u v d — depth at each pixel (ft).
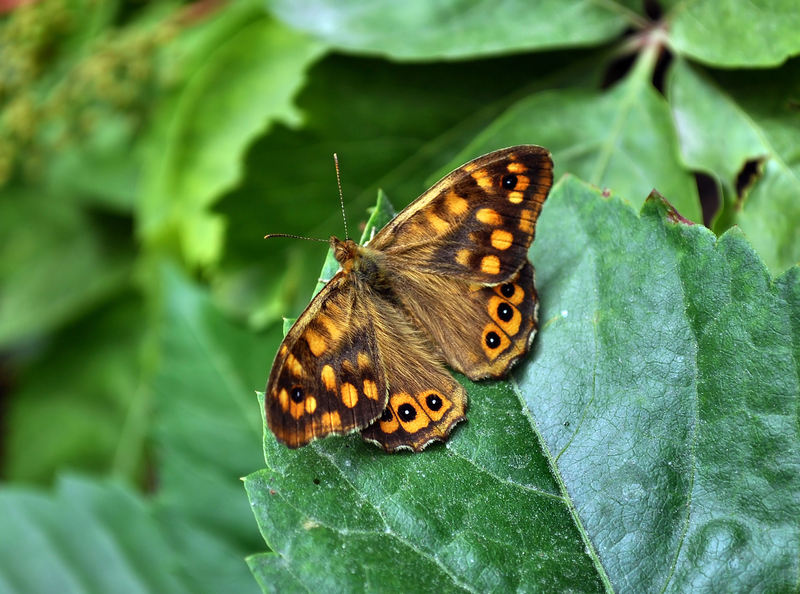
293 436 0.68
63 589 0.86
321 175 0.81
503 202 0.71
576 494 0.69
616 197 0.70
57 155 0.95
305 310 0.70
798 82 0.73
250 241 0.83
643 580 0.68
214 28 0.89
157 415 0.85
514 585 0.67
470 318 0.71
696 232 0.69
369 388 0.70
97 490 0.88
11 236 0.97
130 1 0.93
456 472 0.69
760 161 0.73
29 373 0.97
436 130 0.80
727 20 0.73
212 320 0.84
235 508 0.84
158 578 0.85
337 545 0.67
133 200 0.95
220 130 0.88
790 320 0.68
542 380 0.70
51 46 0.91
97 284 0.97
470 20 0.77
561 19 0.77
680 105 0.74
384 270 0.72
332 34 0.79
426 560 0.68
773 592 0.66
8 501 0.88
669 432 0.68
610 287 0.70
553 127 0.75
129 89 0.89
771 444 0.67
